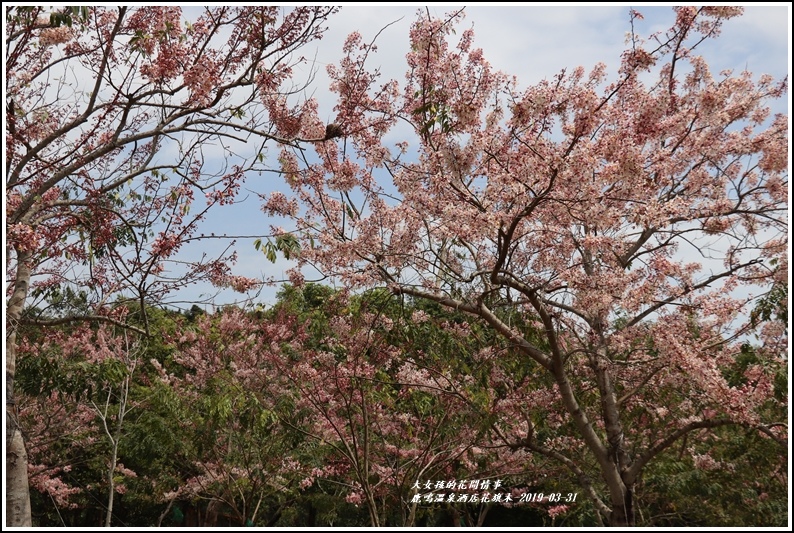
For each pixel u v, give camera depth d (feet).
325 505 39.45
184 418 33.01
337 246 21.47
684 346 20.98
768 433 20.39
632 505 22.80
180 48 18.54
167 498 39.29
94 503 48.78
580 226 22.33
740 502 29.09
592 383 26.81
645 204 18.66
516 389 27.25
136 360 34.19
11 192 20.35
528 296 21.29
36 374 25.96
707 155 21.72
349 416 25.31
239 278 22.02
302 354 29.55
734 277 22.47
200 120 19.57
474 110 18.80
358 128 20.51
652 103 19.35
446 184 19.99
